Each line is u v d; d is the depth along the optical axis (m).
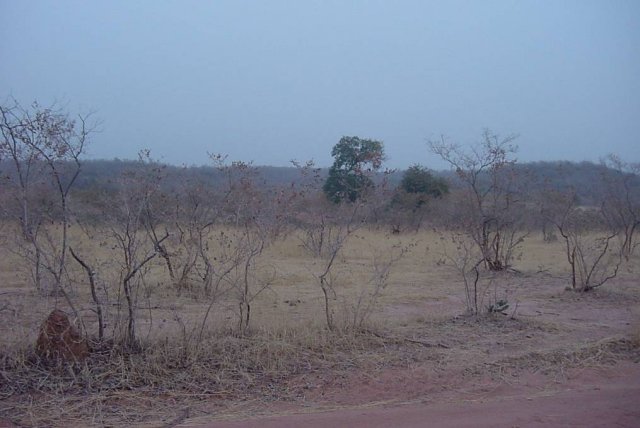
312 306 10.46
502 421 6.39
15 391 6.58
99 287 8.20
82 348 7.22
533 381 7.77
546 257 18.72
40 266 9.04
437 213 26.83
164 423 6.20
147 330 8.36
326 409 6.73
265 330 8.20
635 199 21.27
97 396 6.61
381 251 17.28
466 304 10.83
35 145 7.84
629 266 16.52
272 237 16.16
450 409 6.77
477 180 16.30
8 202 8.78
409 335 8.95
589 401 7.11
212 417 6.39
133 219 8.87
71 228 10.96
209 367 7.36
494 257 15.91
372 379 7.45
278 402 6.85
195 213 12.07
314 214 17.42
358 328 8.73
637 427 6.28
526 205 21.12
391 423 6.28
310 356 7.86
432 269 15.70
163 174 10.95
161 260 11.96
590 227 21.41
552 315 10.87
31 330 7.53
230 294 11.04
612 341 9.04
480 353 8.44
